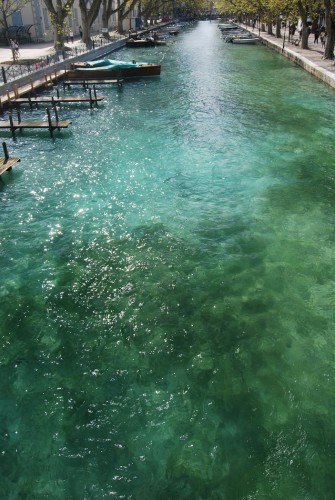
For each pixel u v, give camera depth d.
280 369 7.14
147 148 16.98
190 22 106.94
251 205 12.34
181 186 13.63
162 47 50.09
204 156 16.03
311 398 6.63
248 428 6.23
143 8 79.00
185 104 23.39
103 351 7.59
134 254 10.23
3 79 24.88
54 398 6.72
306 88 26.00
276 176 14.20
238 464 5.75
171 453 5.90
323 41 38.94
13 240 10.84
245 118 20.52
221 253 10.16
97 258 10.10
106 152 16.61
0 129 19.50
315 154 15.98
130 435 6.15
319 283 9.09
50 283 9.27
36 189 13.56
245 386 6.87
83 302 8.73
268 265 9.69
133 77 30.28
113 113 21.97
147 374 7.13
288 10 38.47
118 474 5.67
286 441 6.02
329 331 7.86
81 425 6.31
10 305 8.64
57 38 37.91
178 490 5.46
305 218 11.62
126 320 8.26
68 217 11.90
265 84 27.59
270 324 8.06
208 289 9.00
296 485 5.50
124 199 12.86
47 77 28.50
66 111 22.58
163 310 8.48
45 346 7.72
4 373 7.20
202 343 7.70
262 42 52.22
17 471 5.73
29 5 47.16
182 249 10.36
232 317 8.25
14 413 6.50
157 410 6.52
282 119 20.17
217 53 43.88
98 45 44.12
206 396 6.73
